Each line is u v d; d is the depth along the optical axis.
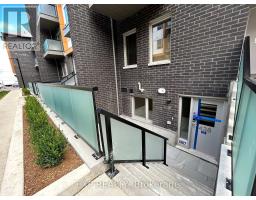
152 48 4.63
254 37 3.01
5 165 2.24
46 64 12.31
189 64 3.70
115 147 2.02
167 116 4.64
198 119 3.94
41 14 8.30
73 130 3.16
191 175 3.36
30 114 3.88
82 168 1.92
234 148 1.74
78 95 2.27
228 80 3.13
